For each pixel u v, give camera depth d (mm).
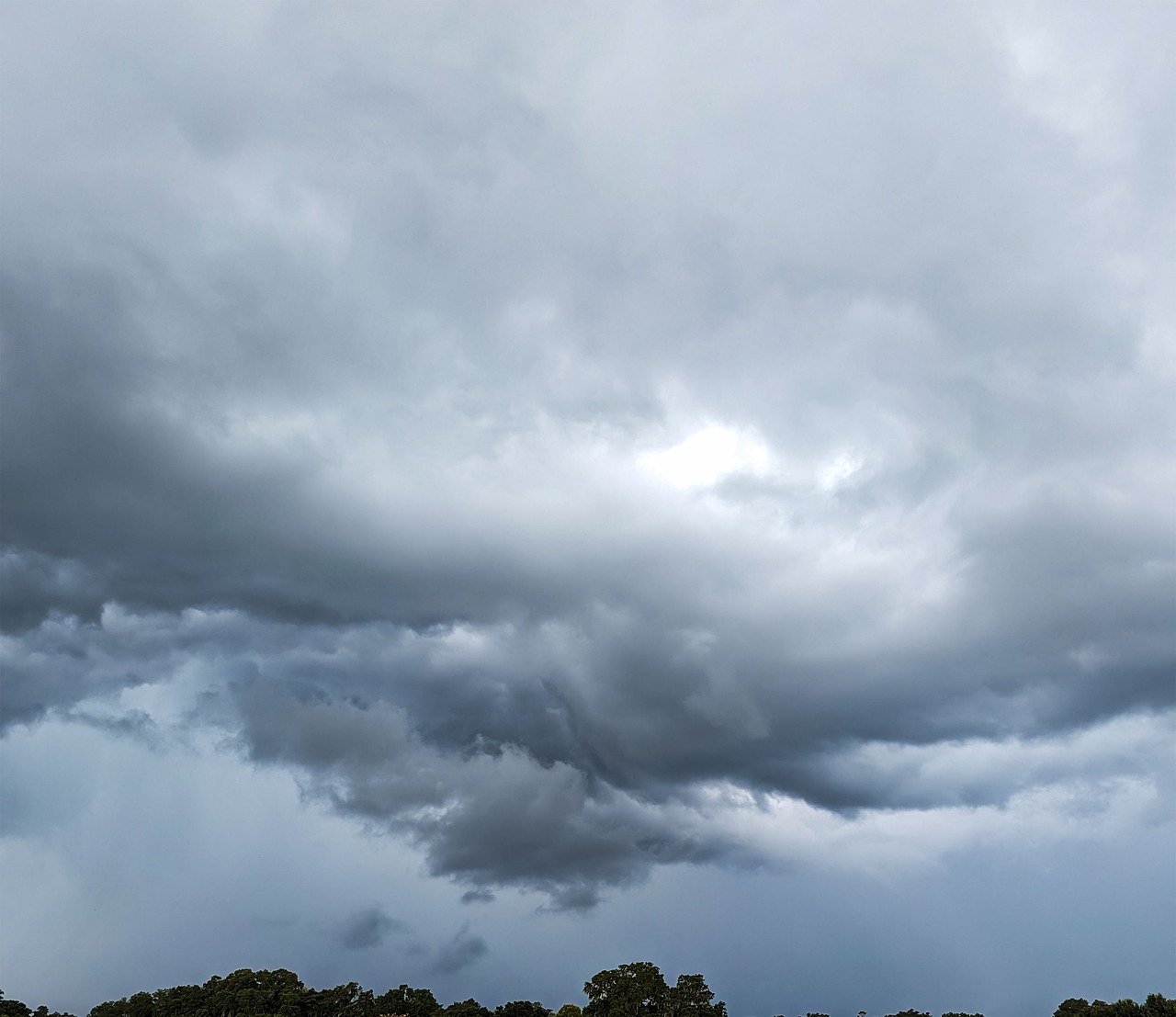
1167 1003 138625
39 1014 182375
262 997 161250
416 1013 172875
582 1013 163500
